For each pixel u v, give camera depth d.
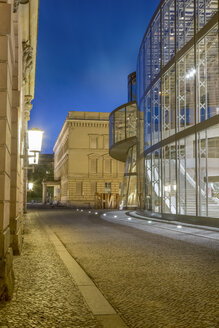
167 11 24.12
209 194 28.06
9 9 4.74
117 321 4.18
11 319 4.15
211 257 8.87
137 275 6.82
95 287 5.80
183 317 4.36
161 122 24.52
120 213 35.00
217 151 28.25
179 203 21.66
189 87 24.56
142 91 30.89
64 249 10.12
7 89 4.82
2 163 4.71
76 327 3.93
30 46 11.12
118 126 45.56
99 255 9.21
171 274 6.90
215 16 17.48
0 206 4.74
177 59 22.03
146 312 4.56
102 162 68.88
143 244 11.43
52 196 109.50
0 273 4.86
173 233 15.02
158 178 24.97
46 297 5.14
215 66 24.02
